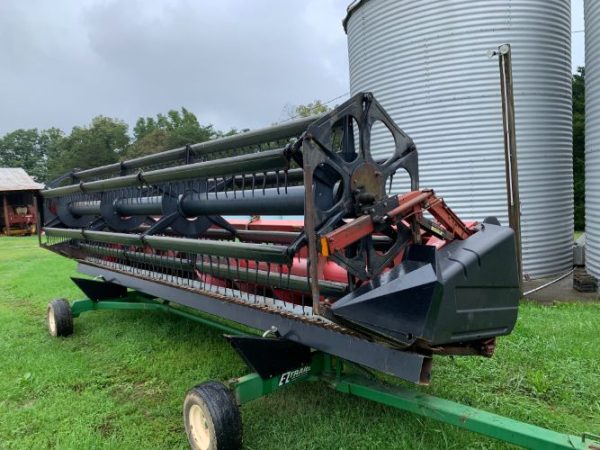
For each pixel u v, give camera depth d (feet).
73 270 34.86
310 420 10.60
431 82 26.48
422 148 27.14
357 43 30.37
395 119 28.04
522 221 26.11
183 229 12.87
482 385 11.85
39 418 11.50
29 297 25.66
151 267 15.85
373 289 7.70
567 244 27.81
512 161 20.25
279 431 10.23
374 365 7.74
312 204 7.61
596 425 9.90
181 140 167.12
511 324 8.80
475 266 7.97
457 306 7.65
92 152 193.47
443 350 8.11
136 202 14.97
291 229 14.43
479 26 25.34
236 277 11.51
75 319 20.20
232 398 9.11
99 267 17.70
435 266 7.38
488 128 25.75
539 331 15.24
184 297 12.62
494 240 8.54
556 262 27.09
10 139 301.63
